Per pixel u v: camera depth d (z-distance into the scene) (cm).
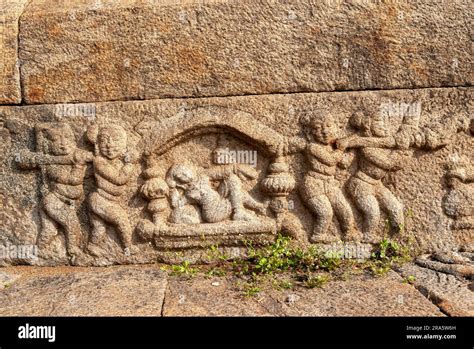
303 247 292
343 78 288
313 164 288
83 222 295
